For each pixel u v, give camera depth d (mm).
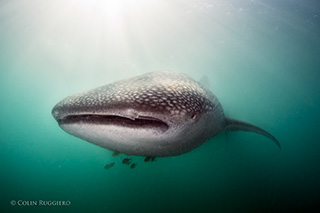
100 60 17422
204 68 18531
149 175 9211
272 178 9359
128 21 15719
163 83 2064
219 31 17172
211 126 3141
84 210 8938
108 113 1694
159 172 9211
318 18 14844
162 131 1850
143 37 17250
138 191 8914
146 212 7953
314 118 14906
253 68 17859
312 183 9227
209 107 2564
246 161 9562
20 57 14992
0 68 14844
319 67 16953
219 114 3555
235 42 17688
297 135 13242
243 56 18172
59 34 14852
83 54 16531
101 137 2109
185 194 8461
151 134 1886
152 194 8648
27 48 14719
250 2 14812
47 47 15008
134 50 17766
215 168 9172
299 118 14609
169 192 8609
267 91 15609
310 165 10930
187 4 15016
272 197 8273
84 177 10469
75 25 14695
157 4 14922
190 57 18672
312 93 16953
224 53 18359
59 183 10742
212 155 9281
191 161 9172
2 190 11117
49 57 15523
